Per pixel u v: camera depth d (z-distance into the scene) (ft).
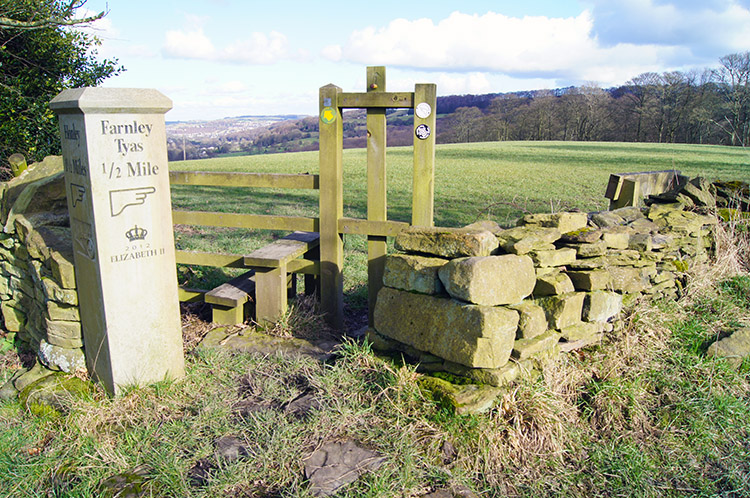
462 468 9.36
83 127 10.09
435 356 11.27
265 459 9.27
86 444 10.00
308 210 39.29
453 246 11.35
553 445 10.11
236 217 16.49
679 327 14.67
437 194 48.85
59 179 14.35
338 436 10.02
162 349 11.94
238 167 78.74
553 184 57.16
